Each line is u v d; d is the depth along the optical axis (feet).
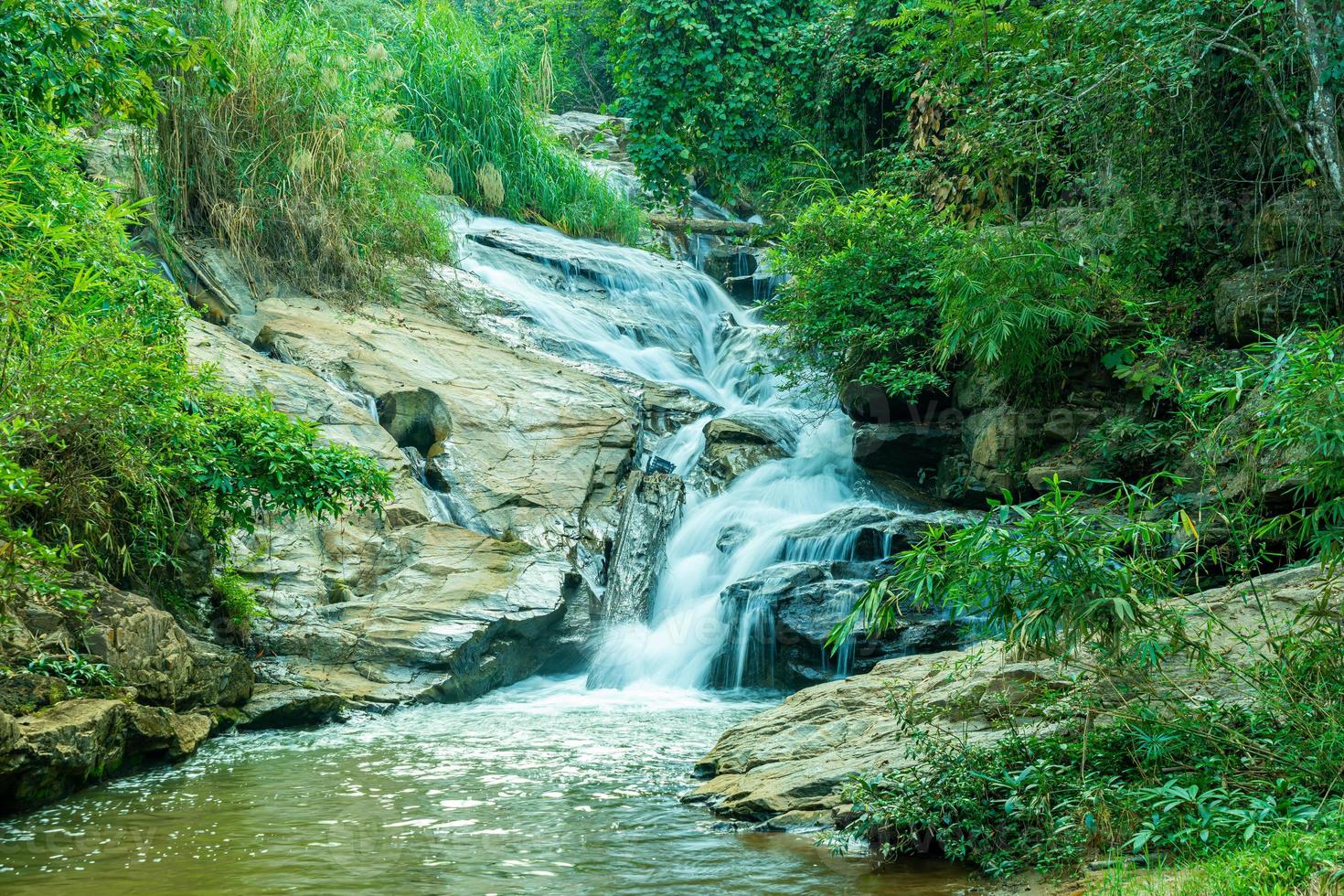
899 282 52.75
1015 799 17.92
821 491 52.21
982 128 45.09
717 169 72.23
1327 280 36.50
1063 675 21.67
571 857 19.15
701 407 60.08
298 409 44.70
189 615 34.40
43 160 32.30
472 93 77.00
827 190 62.59
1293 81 36.73
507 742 30.09
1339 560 17.81
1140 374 39.09
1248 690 19.67
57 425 27.61
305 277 56.85
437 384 51.19
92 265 30.53
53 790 23.17
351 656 37.14
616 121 112.16
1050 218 45.98
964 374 50.85
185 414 31.14
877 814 18.98
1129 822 16.66
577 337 63.93
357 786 24.64
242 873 18.28
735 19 69.36
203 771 26.35
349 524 41.47
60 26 25.16
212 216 54.85
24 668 24.89
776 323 65.36
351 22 85.87
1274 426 17.22
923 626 39.81
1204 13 37.11
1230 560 33.88
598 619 43.52
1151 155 40.91
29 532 22.88
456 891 17.38
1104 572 17.34
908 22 52.37
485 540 42.88
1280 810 15.65
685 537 49.44
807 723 25.46
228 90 29.19
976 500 48.65
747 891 17.20
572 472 49.52
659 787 24.48
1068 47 41.47
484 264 67.92
